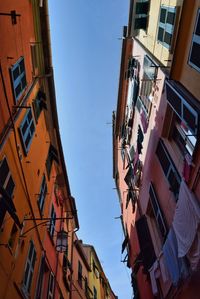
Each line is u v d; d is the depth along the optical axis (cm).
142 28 1298
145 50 1238
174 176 907
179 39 856
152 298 1120
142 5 1234
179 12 888
